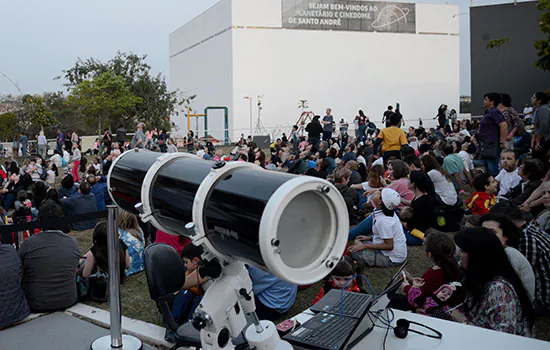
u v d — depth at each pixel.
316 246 1.53
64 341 3.71
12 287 3.97
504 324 2.70
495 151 8.64
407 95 39.41
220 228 1.53
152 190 1.91
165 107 34.00
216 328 1.70
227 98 36.34
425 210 6.37
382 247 5.53
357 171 9.61
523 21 34.47
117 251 3.43
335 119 37.72
